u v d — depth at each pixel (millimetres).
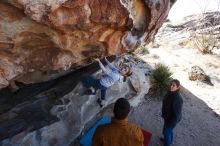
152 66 10773
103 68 5953
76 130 5695
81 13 3615
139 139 3340
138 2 4484
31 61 4207
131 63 8797
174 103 5406
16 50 3873
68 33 3900
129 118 7328
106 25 4098
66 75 6422
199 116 7852
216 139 6922
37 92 5727
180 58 13070
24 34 3635
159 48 14969
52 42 4020
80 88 6219
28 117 5223
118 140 3271
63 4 3336
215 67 11992
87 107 6223
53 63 4438
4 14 3238
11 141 4707
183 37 16766
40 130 5078
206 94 9312
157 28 5543
